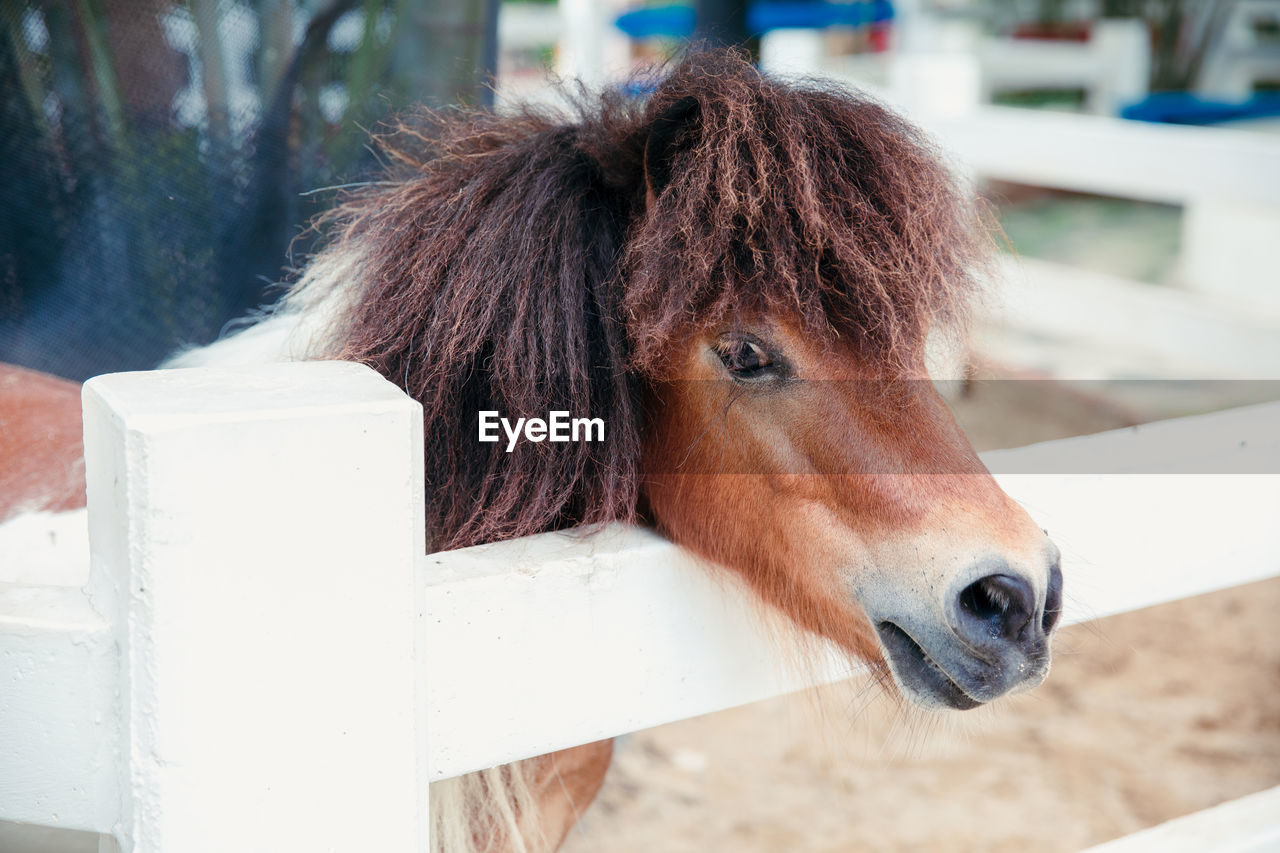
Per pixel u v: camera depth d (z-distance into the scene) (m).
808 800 2.28
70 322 2.32
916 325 1.24
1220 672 2.76
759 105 1.27
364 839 1.05
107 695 1.01
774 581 1.31
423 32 2.57
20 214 2.26
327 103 2.50
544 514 1.31
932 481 1.24
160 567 0.97
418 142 1.59
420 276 1.34
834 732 1.52
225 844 1.01
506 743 1.15
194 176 2.37
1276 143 3.63
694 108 1.28
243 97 2.39
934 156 1.32
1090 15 9.37
